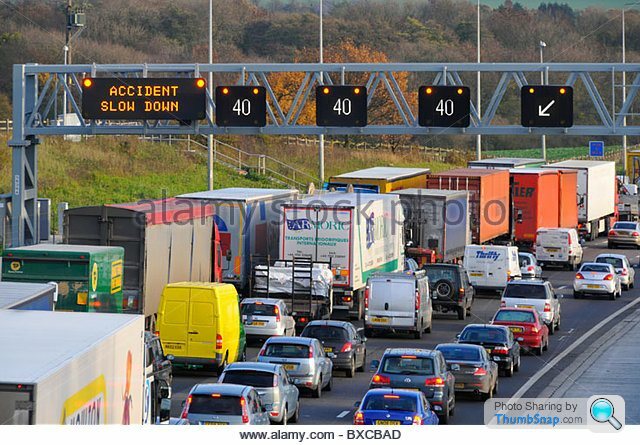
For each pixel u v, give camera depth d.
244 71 138.12
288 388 71.62
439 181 161.12
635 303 144.12
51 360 37.97
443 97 137.38
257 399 62.19
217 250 117.19
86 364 39.94
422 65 137.62
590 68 136.12
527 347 104.31
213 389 60.03
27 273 87.06
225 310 89.94
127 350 46.81
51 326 45.16
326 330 94.19
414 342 112.19
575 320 128.88
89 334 43.44
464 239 151.62
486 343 92.56
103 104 137.62
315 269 115.75
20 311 49.31
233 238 119.12
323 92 138.12
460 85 138.00
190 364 88.62
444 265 128.88
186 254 108.94
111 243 99.06
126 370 46.78
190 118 138.00
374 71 137.75
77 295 86.69
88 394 40.28
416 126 138.50
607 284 146.38
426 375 73.75
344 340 93.81
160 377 67.31
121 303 95.00
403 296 113.12
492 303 142.62
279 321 104.38
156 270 101.69
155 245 101.25
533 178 176.88
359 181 156.38
